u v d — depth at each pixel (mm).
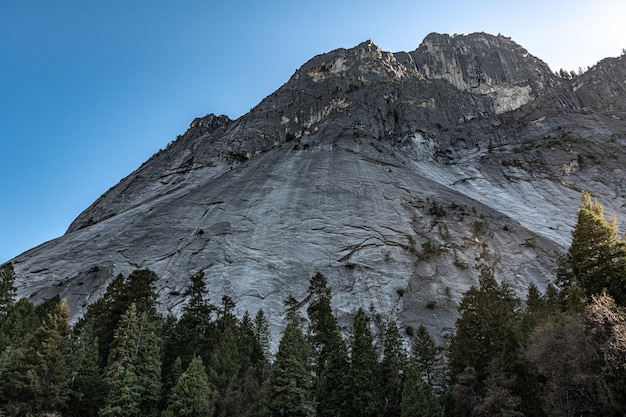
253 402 36938
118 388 33375
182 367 40906
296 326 48281
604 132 112750
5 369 32375
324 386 38125
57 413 32688
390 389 38719
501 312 39031
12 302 47125
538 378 30734
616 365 23656
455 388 34250
